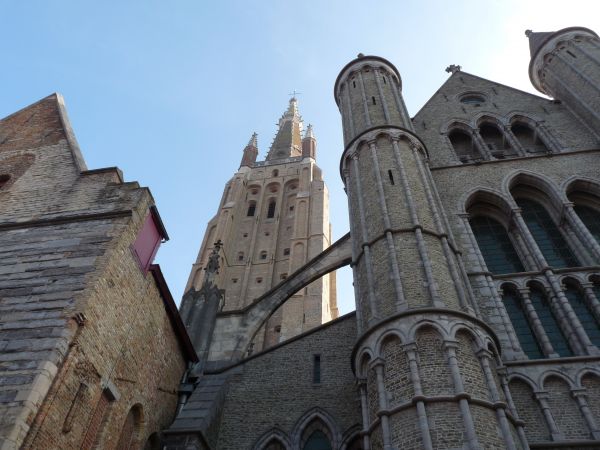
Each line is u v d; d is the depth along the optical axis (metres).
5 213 18.59
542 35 41.09
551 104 35.53
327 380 21.59
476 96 38.12
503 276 23.09
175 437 17.61
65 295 14.38
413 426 14.40
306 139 89.12
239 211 75.75
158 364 19.16
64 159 21.16
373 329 17.75
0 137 23.38
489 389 15.49
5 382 12.05
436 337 16.56
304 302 56.66
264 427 20.36
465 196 27.53
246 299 60.34
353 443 19.30
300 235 68.50
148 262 18.45
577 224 25.06
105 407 14.91
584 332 20.00
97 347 14.41
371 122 29.27
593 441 16.09
